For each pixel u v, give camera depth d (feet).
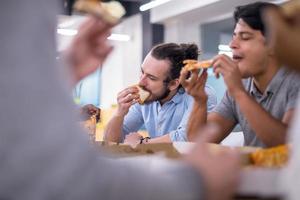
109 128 5.92
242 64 4.60
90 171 1.49
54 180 1.43
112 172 1.53
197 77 4.90
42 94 1.49
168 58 6.19
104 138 5.87
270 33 1.63
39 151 1.44
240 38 4.58
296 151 1.72
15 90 1.46
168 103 6.42
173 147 3.21
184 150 2.97
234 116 5.33
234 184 1.76
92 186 1.47
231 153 1.92
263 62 4.56
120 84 28.76
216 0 20.49
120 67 28.94
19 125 1.44
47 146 1.44
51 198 1.43
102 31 2.48
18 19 1.53
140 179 1.56
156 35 26.66
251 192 1.88
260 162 2.41
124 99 6.03
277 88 4.63
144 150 3.31
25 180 1.43
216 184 1.68
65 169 1.45
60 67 1.62
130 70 28.19
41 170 1.43
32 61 1.51
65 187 1.44
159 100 6.43
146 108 6.75
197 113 4.91
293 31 1.56
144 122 6.83
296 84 4.46
